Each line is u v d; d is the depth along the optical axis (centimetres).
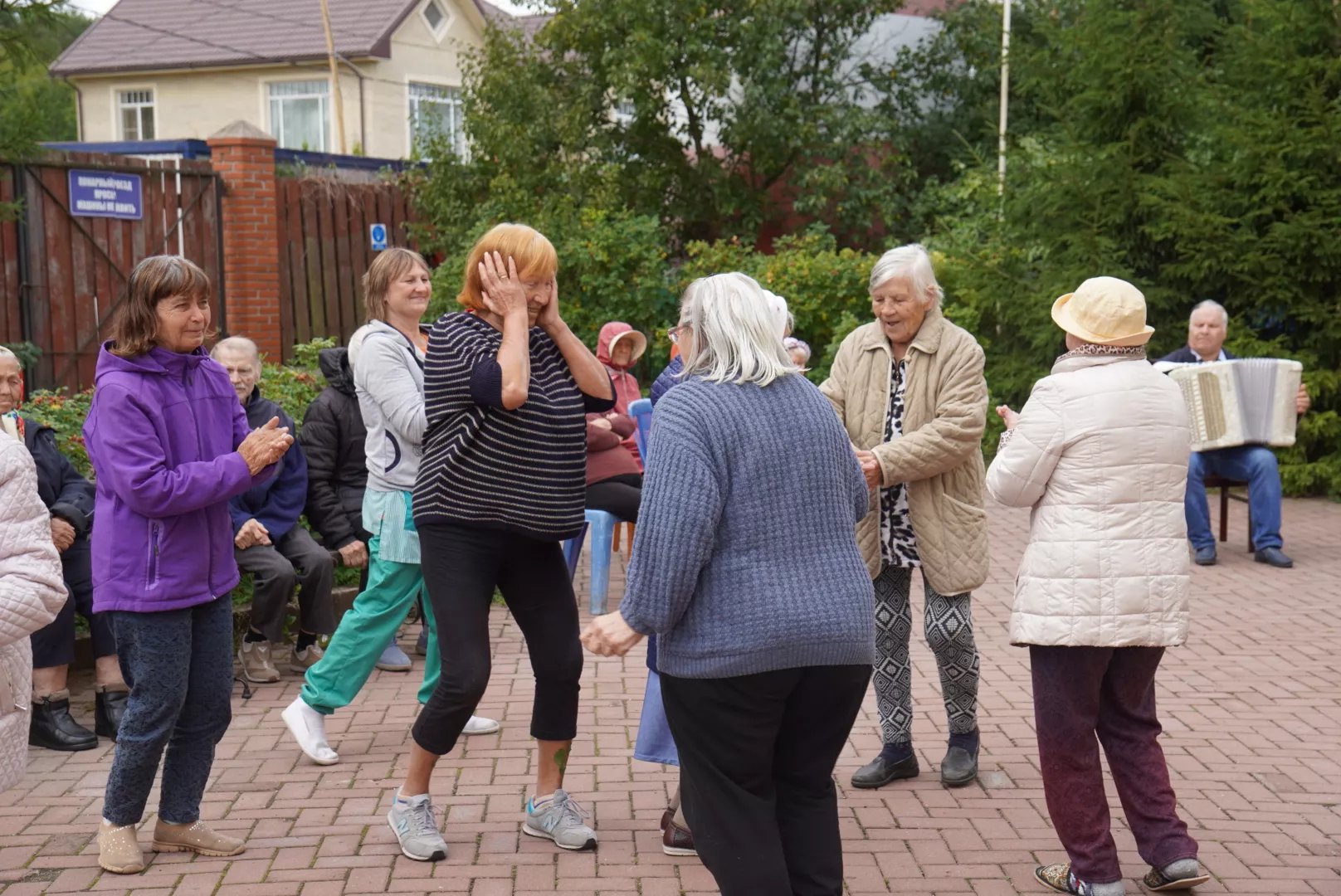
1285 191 1088
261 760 482
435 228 1614
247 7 2648
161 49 2575
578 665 400
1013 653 644
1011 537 966
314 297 1455
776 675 285
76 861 388
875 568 440
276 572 571
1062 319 366
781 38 1702
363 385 463
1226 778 464
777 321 345
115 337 368
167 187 1286
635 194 1681
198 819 400
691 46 1617
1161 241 1197
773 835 288
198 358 378
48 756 495
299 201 1436
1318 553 891
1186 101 1183
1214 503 1092
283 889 369
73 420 689
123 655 371
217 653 387
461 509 372
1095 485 353
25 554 308
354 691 481
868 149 1770
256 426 600
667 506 279
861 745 505
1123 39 1191
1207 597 757
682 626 288
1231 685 582
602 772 468
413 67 2592
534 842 404
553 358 388
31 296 1177
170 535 363
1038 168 1231
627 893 368
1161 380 361
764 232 1812
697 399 291
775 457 289
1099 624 351
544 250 376
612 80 1595
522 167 1579
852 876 381
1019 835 411
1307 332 1141
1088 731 361
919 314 435
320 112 2505
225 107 2561
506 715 538
